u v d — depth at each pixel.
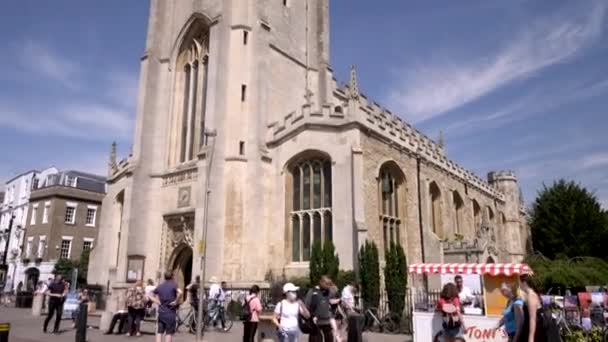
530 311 8.89
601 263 44.66
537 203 56.75
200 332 18.17
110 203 38.94
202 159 30.16
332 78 40.41
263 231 29.66
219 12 33.38
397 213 32.84
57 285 20.16
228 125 30.75
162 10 39.19
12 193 74.81
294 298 11.88
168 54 38.03
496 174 62.12
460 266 15.80
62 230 62.28
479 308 15.30
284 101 34.75
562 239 52.81
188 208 31.92
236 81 31.72
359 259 25.25
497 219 56.91
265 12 34.50
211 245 28.02
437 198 39.41
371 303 23.77
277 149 31.25
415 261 32.91
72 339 17.72
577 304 23.48
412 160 35.25
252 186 29.89
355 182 27.41
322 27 40.25
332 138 29.11
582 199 53.75
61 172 69.38
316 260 24.62
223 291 24.23
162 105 36.78
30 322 24.88
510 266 14.97
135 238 33.00
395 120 40.09
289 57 36.28
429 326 15.91
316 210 29.11
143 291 19.91
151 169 35.25
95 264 38.25
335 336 13.56
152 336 19.11
